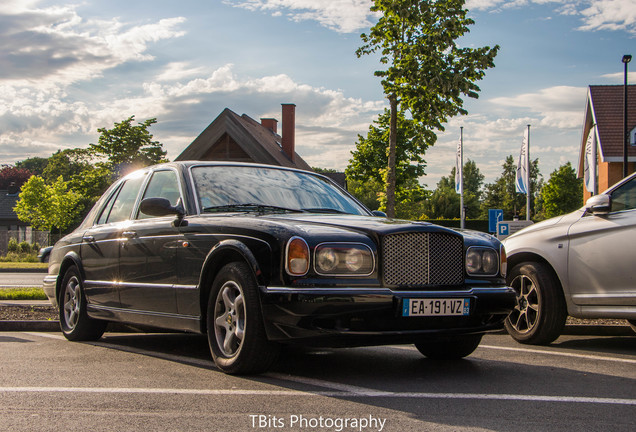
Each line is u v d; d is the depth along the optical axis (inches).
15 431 134.0
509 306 197.5
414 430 135.0
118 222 255.6
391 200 658.2
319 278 176.4
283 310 173.8
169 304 215.3
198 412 148.6
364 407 153.7
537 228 273.4
